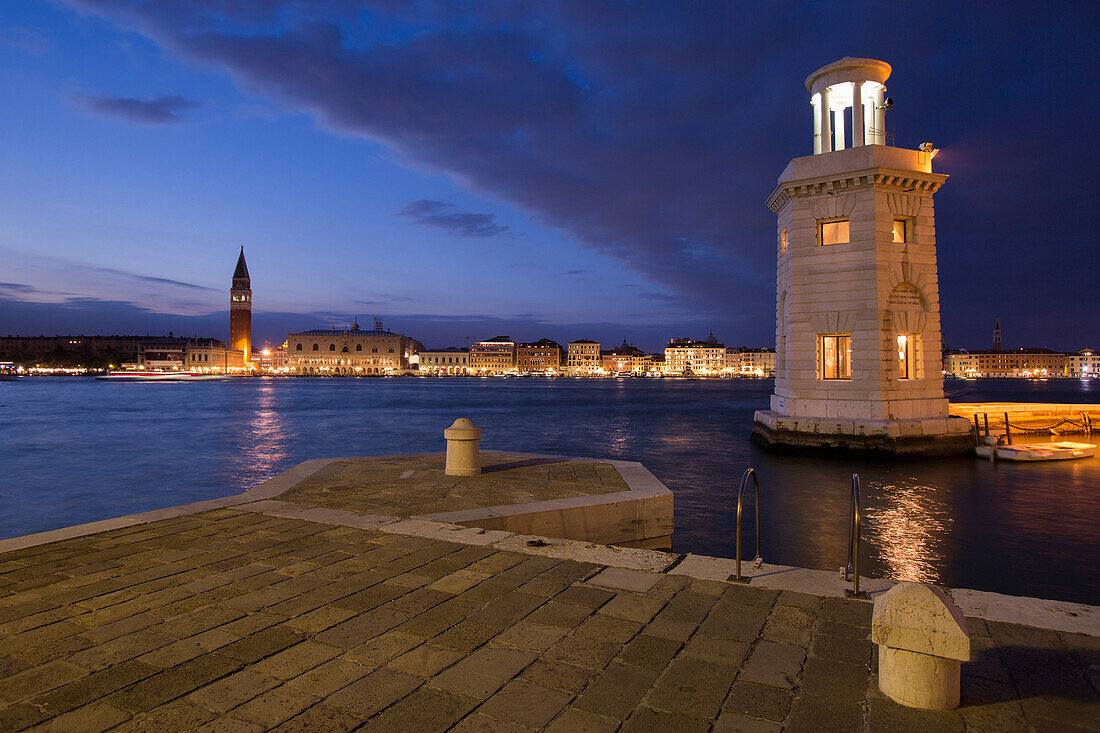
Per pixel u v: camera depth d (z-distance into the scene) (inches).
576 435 1883.6
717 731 172.7
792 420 1363.2
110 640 229.0
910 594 188.2
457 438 572.4
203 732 171.8
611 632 235.5
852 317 1322.6
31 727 173.5
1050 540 698.8
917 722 176.4
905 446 1245.7
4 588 281.3
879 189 1302.9
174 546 345.7
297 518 404.2
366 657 216.5
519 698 190.1
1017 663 209.3
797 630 235.9
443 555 329.4
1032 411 1605.6
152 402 3646.7
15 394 4569.4
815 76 1437.0
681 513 834.8
